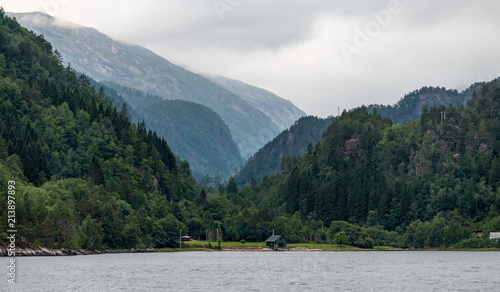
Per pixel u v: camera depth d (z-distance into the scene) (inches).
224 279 5876.0
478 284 5684.1
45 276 5762.8
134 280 5644.7
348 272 6825.8
